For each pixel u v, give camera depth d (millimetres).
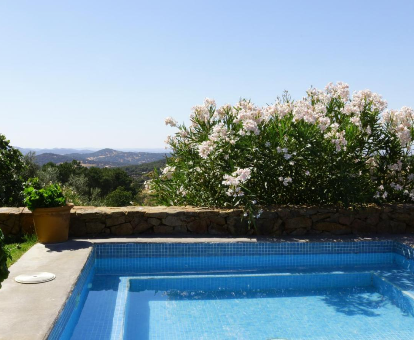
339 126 6953
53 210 5664
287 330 4035
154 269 5840
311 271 5844
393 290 5090
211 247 6000
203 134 6957
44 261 4801
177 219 6449
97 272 5664
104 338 3588
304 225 6633
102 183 49219
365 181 7152
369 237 6543
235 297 4945
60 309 3357
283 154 6387
